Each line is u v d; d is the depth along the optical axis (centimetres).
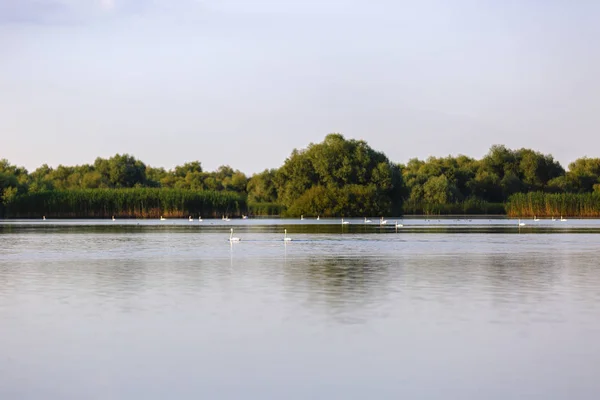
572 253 5238
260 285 3344
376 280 3531
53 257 4928
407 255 5097
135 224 12081
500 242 6712
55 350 2033
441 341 2127
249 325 2361
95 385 1716
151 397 1631
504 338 2162
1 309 2669
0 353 1997
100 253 5309
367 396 1631
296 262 4531
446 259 4741
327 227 10850
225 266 4269
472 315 2527
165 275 3775
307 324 2372
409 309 2648
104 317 2506
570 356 1950
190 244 6450
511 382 1723
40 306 2734
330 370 1833
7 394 1650
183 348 2055
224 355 1980
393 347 2056
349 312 2594
